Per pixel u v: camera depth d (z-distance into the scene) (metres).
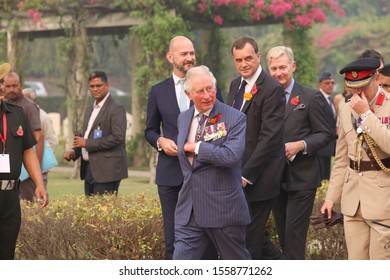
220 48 49.12
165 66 43.09
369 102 15.24
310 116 19.50
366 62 15.01
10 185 16.53
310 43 47.97
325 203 16.20
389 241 15.10
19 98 22.95
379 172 15.20
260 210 18.05
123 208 19.94
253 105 17.64
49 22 47.59
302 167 19.38
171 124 18.38
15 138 16.62
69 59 48.59
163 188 18.39
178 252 15.64
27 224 19.58
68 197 22.05
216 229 15.47
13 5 48.44
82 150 24.39
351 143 15.51
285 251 19.64
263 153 17.45
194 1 42.75
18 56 49.09
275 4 45.59
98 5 45.12
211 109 15.55
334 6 48.31
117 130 23.50
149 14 42.88
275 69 19.55
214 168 15.41
